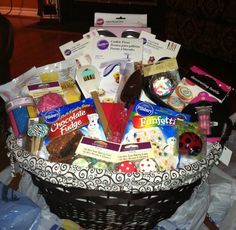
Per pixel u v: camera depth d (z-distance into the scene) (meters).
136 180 0.48
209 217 0.70
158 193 0.51
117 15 0.76
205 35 2.11
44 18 3.24
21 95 0.65
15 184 0.73
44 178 0.51
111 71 0.68
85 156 0.55
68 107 0.61
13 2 3.42
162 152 0.57
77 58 0.71
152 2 2.92
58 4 3.17
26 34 2.77
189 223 0.65
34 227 0.59
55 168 0.49
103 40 0.70
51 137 0.57
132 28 0.73
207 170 0.55
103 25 0.75
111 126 0.60
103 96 0.67
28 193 0.68
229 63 2.09
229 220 0.67
